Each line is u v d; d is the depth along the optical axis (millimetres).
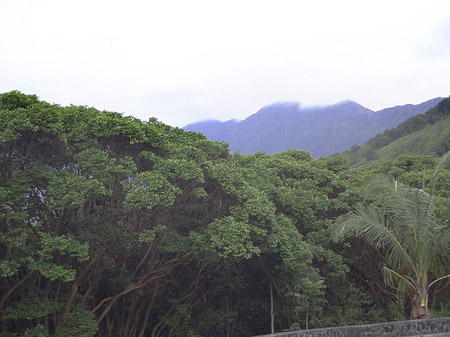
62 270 11469
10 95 12625
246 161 21000
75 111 12836
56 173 12008
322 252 18828
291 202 19094
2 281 12781
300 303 16516
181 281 19281
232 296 19891
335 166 26609
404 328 14492
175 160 13234
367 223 14461
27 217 11656
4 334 12672
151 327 19547
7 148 11617
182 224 14969
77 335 12719
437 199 19766
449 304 20016
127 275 17000
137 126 12602
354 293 20969
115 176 12586
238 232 13305
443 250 14406
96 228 13250
